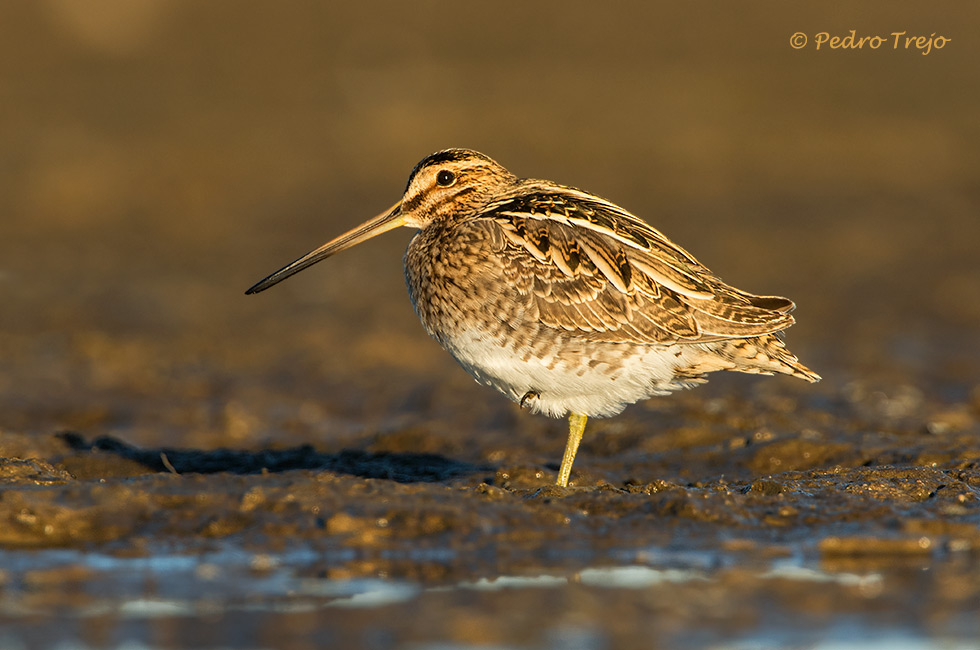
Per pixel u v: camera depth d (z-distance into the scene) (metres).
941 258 23.44
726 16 41.00
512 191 10.77
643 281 9.77
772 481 9.34
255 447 12.80
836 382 15.93
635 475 10.95
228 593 7.09
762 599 7.00
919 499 9.05
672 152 31.22
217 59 38.66
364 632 6.48
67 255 23.98
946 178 29.42
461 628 6.53
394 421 14.09
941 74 36.22
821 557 7.82
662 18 41.16
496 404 14.48
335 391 15.81
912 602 6.95
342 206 27.62
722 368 9.97
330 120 33.81
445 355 17.83
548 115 33.75
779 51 38.59
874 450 11.19
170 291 21.53
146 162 30.12
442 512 8.28
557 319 9.70
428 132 32.59
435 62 38.47
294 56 38.78
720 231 25.34
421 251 10.32
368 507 8.34
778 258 23.48
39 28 39.59
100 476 10.71
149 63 38.38
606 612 6.78
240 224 26.48
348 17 41.16
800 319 19.75
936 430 12.66
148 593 7.09
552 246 9.78
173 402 15.10
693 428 12.26
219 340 18.50
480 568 7.51
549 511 8.44
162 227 26.28
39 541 7.96
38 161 29.86
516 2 42.00
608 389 9.85
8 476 9.20
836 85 36.03
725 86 36.16
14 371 16.42
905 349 17.94
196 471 10.93
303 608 6.85
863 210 26.97
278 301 21.05
